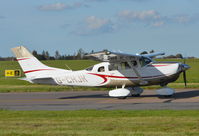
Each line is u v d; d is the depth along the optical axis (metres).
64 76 31.03
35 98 31.70
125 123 15.80
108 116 18.55
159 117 17.47
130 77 29.03
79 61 144.75
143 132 13.40
